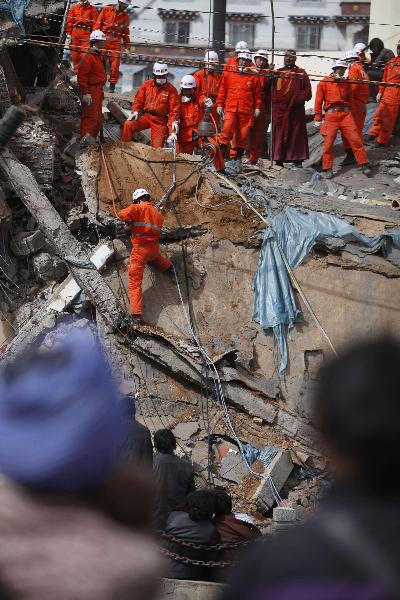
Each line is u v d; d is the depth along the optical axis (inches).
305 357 1040.8
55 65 1336.1
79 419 152.8
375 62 1524.4
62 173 1204.5
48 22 1285.7
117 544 152.2
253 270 1085.8
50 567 148.7
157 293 1064.8
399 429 151.7
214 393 1010.1
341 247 1067.9
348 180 1325.0
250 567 149.2
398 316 1048.2
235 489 952.3
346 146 1368.1
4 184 1134.4
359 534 147.1
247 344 1044.5
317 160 1439.5
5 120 559.5
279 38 3107.8
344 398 155.3
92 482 154.5
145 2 2896.2
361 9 3061.0
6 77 1192.2
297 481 967.6
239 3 3078.2
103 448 154.5
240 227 1102.4
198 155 1246.9
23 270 1115.3
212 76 1330.0
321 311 1055.0
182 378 1023.6
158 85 1269.7
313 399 161.0
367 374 155.6
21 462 150.9
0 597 147.1
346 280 1062.4
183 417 1002.7
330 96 1328.7
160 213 1071.6
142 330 1022.4
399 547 145.4
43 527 152.0
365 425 152.8
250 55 1293.1
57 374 155.4
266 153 1465.3
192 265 1083.3
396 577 142.6
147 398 1009.5
